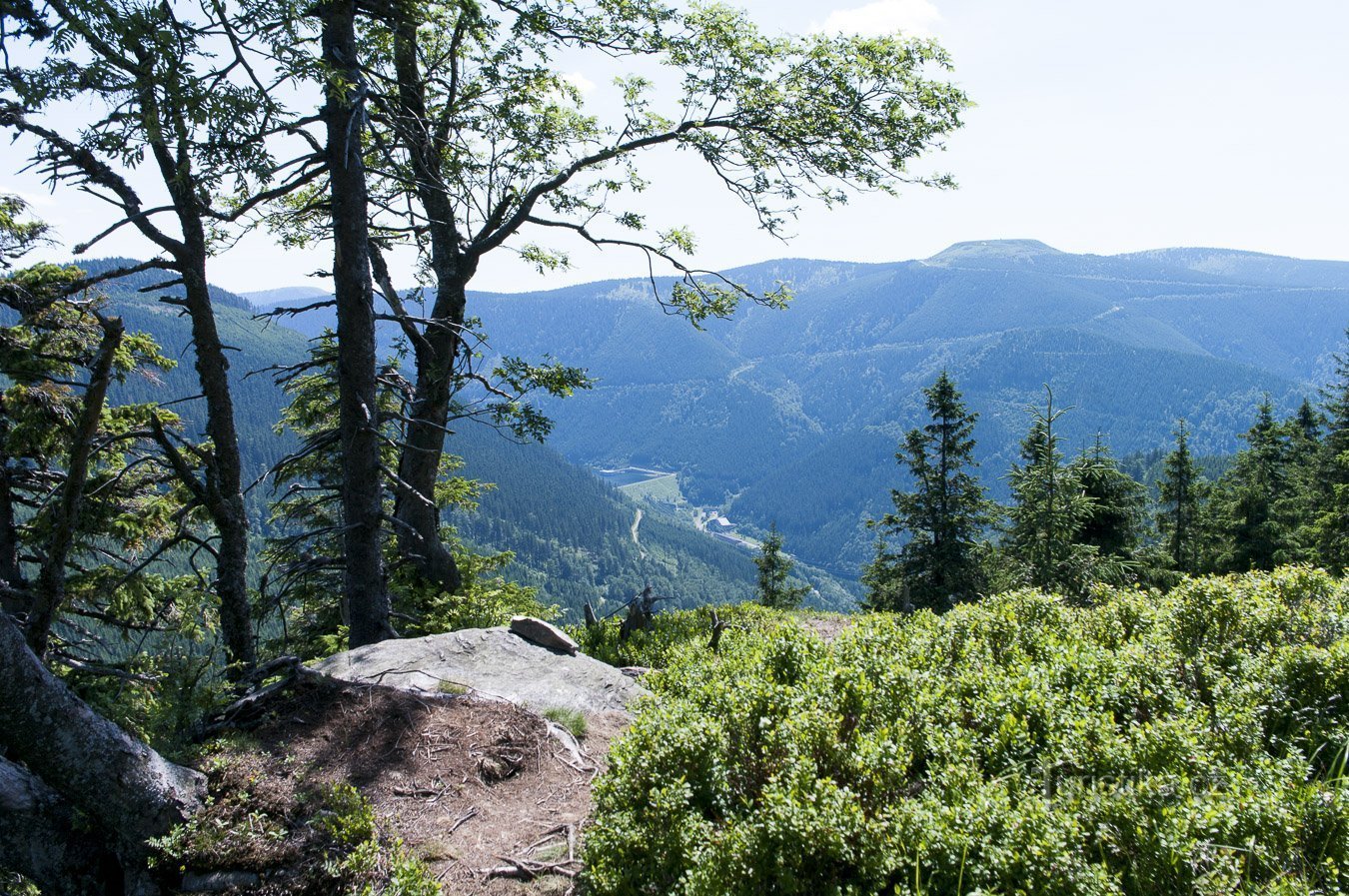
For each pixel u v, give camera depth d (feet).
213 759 17.38
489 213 48.26
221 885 14.32
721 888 13.02
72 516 18.08
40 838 14.21
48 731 13.93
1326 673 17.83
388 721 20.72
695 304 47.42
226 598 36.22
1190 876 12.09
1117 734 16.66
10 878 14.17
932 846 13.10
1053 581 69.41
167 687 20.51
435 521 47.42
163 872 14.62
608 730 23.43
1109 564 70.74
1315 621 22.98
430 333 46.93
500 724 21.48
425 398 46.09
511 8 42.04
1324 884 12.19
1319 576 26.32
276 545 49.29
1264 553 106.01
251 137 28.94
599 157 46.19
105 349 17.63
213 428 35.50
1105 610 28.14
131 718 19.06
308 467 55.47
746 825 13.91
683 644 35.63
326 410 52.70
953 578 87.86
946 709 18.20
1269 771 14.21
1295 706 17.79
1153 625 24.76
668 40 42.75
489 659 27.63
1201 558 117.19
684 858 14.11
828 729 16.39
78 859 14.49
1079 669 20.01
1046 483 72.54
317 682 21.84
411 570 47.01
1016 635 24.80
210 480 35.06
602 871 14.39
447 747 20.06
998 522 86.69
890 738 16.78
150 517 40.47
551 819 17.95
